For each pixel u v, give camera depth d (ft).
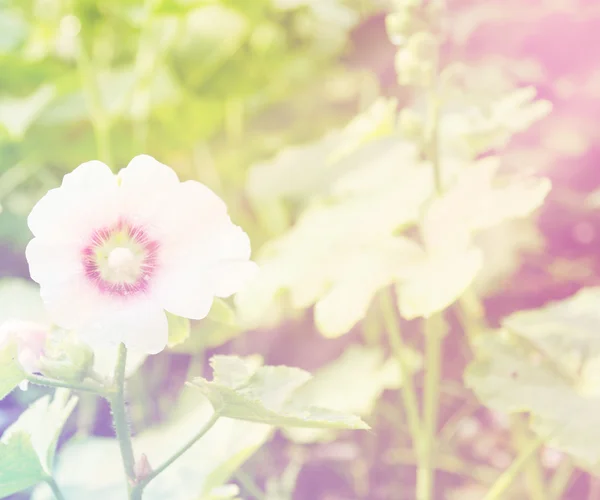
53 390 4.65
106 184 3.01
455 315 5.89
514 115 3.90
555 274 6.01
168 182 3.03
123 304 3.01
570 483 5.12
